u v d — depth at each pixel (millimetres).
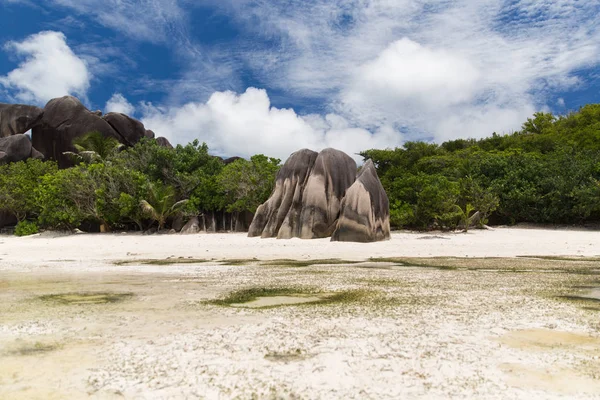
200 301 7176
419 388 3518
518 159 38812
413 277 9977
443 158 45219
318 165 25094
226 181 35375
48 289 8633
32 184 35750
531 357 4184
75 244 23688
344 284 8922
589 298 7195
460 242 21188
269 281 9484
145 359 4246
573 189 32281
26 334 5227
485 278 9742
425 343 4645
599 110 52312
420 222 30578
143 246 21797
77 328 5465
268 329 5273
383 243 20734
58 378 3816
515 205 35062
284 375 3816
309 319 5781
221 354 4359
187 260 15219
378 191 22891
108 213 33344
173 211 34375
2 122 44500
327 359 4184
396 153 48594
